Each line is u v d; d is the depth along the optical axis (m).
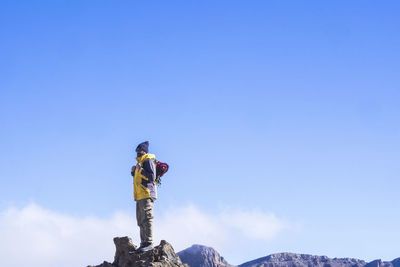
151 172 21.55
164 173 22.34
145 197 21.55
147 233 21.47
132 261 21.00
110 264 21.66
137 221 21.86
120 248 21.64
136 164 22.05
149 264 20.11
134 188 21.91
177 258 21.22
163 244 21.28
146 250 21.11
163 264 20.31
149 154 22.05
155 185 22.03
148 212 21.52
